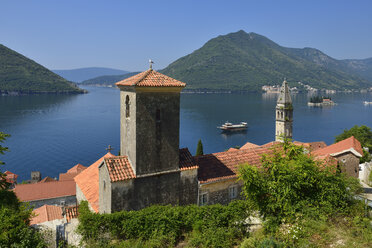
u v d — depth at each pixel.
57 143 144.25
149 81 25.45
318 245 18.06
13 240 19.98
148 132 25.77
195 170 28.45
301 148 24.94
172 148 27.16
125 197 25.09
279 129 65.31
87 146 140.62
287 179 21.62
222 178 29.48
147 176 25.86
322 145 74.62
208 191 29.22
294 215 21.03
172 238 21.83
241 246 19.66
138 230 22.42
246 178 21.95
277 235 20.12
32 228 23.53
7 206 23.16
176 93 26.95
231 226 22.31
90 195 30.23
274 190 21.70
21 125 184.75
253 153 34.72
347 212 21.50
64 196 56.00
